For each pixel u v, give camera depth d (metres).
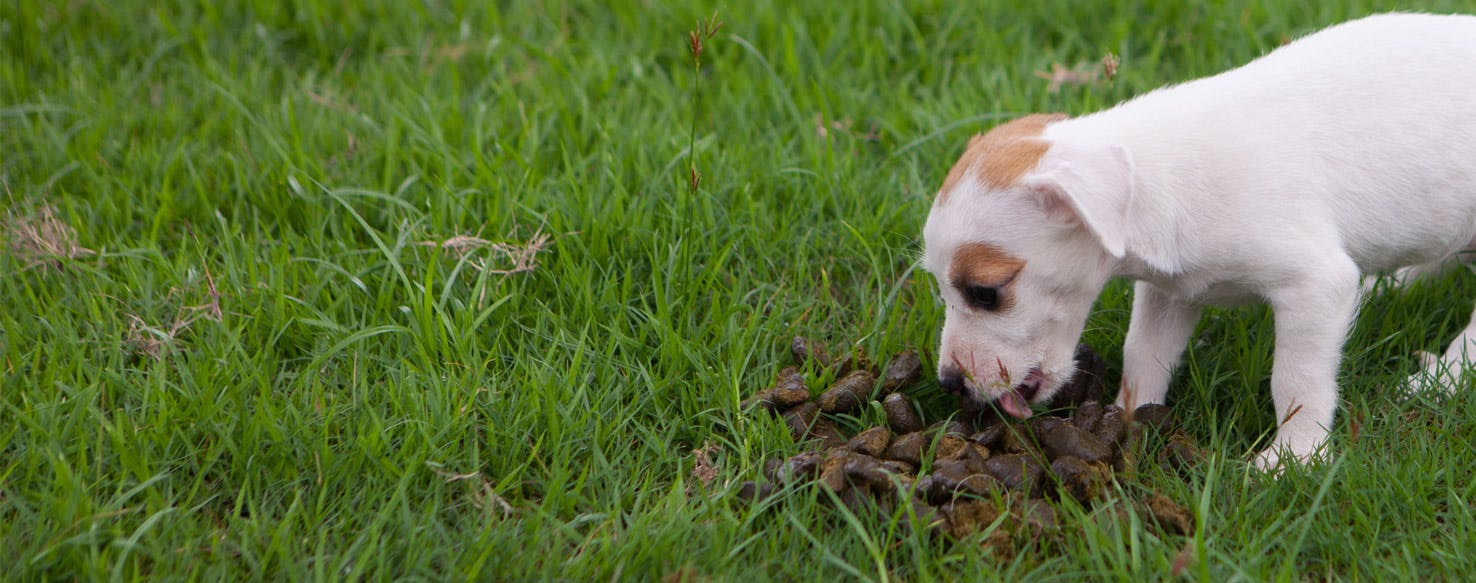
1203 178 3.75
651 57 6.49
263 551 3.52
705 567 3.45
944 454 3.84
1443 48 3.98
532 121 5.89
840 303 4.96
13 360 4.23
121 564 3.31
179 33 6.89
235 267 4.80
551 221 5.05
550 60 6.36
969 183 3.68
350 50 6.84
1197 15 6.59
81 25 6.98
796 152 5.83
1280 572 3.41
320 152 5.81
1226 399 4.35
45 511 3.54
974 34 6.59
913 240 5.11
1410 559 3.40
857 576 3.39
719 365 4.30
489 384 4.20
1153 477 3.81
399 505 3.70
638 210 5.09
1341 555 3.51
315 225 5.21
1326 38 4.09
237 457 3.81
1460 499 3.63
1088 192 3.42
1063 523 3.60
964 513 3.53
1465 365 4.18
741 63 6.57
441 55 6.64
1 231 5.02
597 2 7.20
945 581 3.38
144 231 5.21
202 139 5.86
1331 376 3.89
